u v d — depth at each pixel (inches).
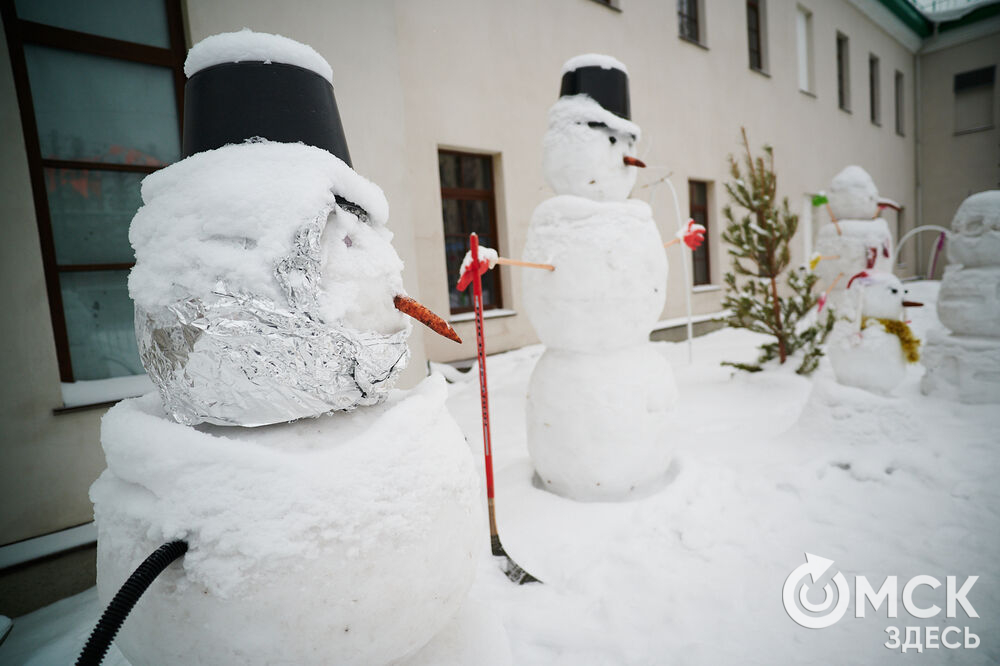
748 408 171.0
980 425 137.6
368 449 41.3
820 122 486.6
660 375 102.2
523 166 273.4
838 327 131.6
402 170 173.3
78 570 89.9
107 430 42.6
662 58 342.0
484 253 86.7
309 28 148.2
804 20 474.0
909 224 661.3
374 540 39.4
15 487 90.4
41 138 104.5
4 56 88.4
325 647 38.3
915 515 96.5
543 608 75.5
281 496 37.6
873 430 120.6
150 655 39.4
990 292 152.2
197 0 122.2
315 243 40.9
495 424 166.9
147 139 117.9
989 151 621.6
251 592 36.4
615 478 98.4
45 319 92.5
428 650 50.2
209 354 39.6
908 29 613.3
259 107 44.2
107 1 111.8
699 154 370.0
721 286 391.9
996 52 605.3
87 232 110.6
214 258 39.4
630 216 97.6
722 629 70.6
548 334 101.8
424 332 234.5
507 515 99.7
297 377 40.7
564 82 104.7
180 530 37.2
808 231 478.3
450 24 241.9
